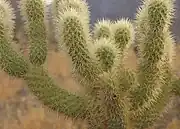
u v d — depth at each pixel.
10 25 1.22
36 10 1.20
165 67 1.22
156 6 1.07
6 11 1.21
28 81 1.22
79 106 1.18
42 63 1.23
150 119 1.23
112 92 1.04
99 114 1.15
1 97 2.28
